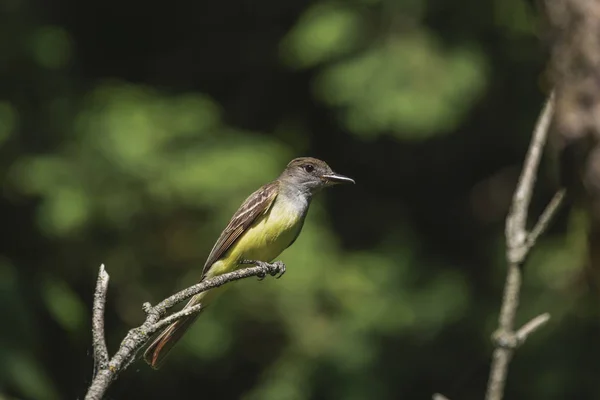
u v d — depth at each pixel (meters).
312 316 14.78
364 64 15.05
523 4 14.75
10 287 10.72
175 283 14.60
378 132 15.05
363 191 17.19
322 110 17.30
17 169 14.23
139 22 18.03
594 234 6.72
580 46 6.45
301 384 14.55
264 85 17.52
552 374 13.57
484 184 17.53
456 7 15.06
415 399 15.02
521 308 14.16
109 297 14.62
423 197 17.53
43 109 14.72
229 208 14.33
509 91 15.50
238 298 14.51
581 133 6.47
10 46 14.54
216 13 17.97
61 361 12.90
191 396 15.51
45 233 14.08
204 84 17.62
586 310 13.34
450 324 15.33
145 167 14.41
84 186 14.26
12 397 9.95
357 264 15.48
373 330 14.80
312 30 15.41
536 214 15.39
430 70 14.84
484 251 16.53
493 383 5.66
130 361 4.16
